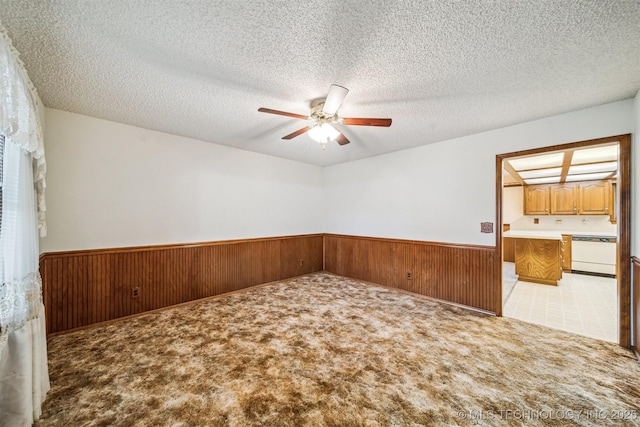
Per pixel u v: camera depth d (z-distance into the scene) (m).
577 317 3.04
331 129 2.35
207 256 3.69
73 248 2.68
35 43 1.56
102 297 2.83
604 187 5.50
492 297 3.13
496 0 1.24
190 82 2.04
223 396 1.70
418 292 3.84
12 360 1.37
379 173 4.40
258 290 4.06
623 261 2.35
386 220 4.29
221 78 1.98
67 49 1.62
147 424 1.48
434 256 3.66
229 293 3.89
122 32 1.47
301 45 1.58
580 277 5.07
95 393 1.72
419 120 2.81
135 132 3.08
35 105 1.81
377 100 2.32
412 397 1.70
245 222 4.15
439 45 1.58
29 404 1.42
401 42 1.55
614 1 1.24
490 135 3.15
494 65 1.79
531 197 6.33
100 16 1.35
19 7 1.27
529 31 1.45
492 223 3.15
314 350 2.27
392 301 3.56
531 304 3.49
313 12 1.32
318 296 3.77
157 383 1.82
